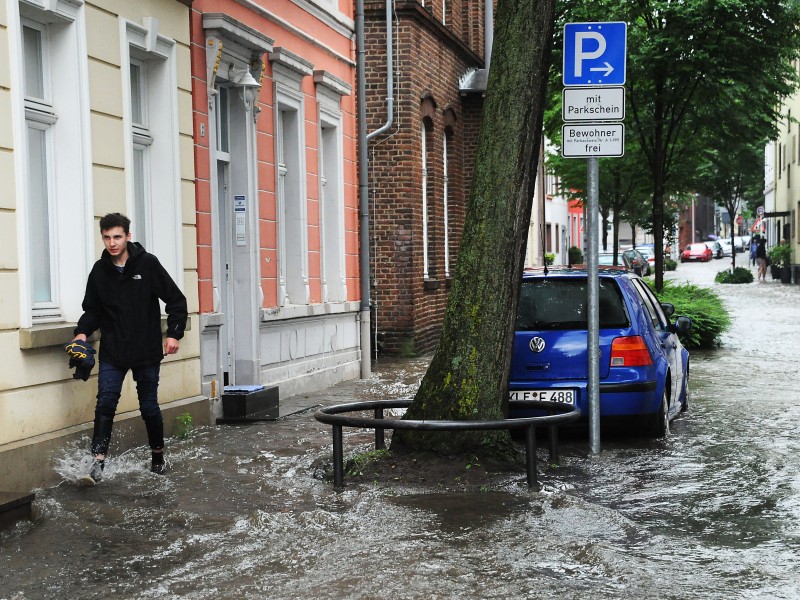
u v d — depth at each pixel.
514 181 8.85
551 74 21.28
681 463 9.45
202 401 11.52
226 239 12.92
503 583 5.86
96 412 8.52
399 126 20.61
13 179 8.22
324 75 15.59
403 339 20.80
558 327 10.54
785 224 56.00
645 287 12.09
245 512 7.56
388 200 20.72
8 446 8.05
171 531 7.02
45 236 9.15
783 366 17.83
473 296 8.80
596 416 9.81
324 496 8.09
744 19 20.08
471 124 25.98
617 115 9.68
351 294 17.20
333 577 5.97
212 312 11.98
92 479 8.34
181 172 11.27
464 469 8.52
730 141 23.47
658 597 5.63
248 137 12.98
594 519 7.28
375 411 9.36
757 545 6.71
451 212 24.81
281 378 14.16
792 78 21.53
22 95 8.33
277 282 14.15
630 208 46.16
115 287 8.58
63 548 6.62
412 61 20.64
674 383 11.71
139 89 10.94
